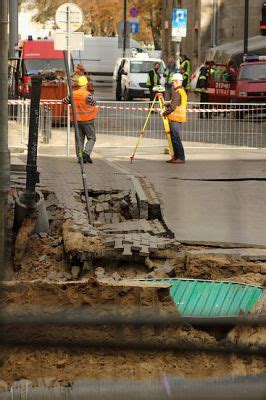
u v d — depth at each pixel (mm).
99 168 27625
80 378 10594
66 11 25422
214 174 27656
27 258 17750
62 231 18469
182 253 16969
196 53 87312
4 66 17016
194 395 10438
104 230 18688
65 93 41469
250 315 11930
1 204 16844
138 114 43812
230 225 19812
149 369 10703
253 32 79312
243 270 16250
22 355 10719
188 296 13422
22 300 12164
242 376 10695
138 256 16734
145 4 116938
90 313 11461
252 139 38781
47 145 34812
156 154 33719
